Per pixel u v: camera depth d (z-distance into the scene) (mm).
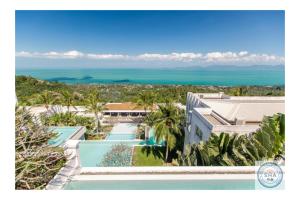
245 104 21672
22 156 8859
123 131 34375
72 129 20875
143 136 31875
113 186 9312
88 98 38344
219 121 16969
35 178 8656
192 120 20359
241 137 11812
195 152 12281
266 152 10352
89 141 21625
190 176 9602
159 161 22703
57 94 40438
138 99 43125
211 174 9688
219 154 11445
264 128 10727
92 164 19125
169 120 24078
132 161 21656
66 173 9672
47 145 9938
